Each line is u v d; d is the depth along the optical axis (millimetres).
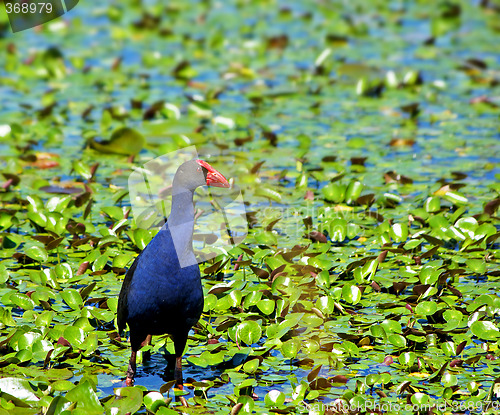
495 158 14547
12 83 19203
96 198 12547
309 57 21656
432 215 11180
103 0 27594
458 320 8398
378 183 13359
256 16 25672
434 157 14680
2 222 11117
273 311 8891
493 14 26359
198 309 7309
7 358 7590
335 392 7320
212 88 19125
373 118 17266
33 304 8680
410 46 22812
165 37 23391
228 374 7602
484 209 11328
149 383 7590
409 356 7793
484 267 9539
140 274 7141
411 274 9617
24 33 23625
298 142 15570
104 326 8641
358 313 8898
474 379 7496
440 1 27750
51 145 15289
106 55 21844
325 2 27234
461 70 20516
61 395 6676
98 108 17547
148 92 18734
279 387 7461
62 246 10734
